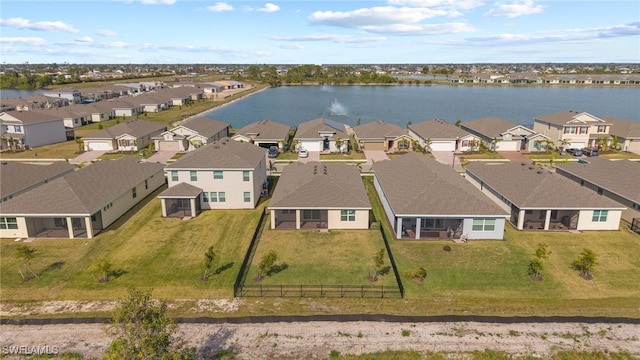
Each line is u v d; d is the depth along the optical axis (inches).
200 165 1663.4
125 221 1563.7
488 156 2652.6
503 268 1211.2
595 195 1492.4
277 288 1106.1
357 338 893.8
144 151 2763.3
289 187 1594.5
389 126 2994.6
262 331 917.2
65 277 1159.0
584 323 946.7
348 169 1884.8
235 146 1876.2
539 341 885.2
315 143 2758.4
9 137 2812.5
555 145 2817.4
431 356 839.1
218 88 7111.2
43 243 1371.8
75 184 1486.2
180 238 1416.1
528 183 1582.2
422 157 1921.8
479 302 1033.5
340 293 1082.7
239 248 1343.5
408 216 1373.0
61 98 4950.8
